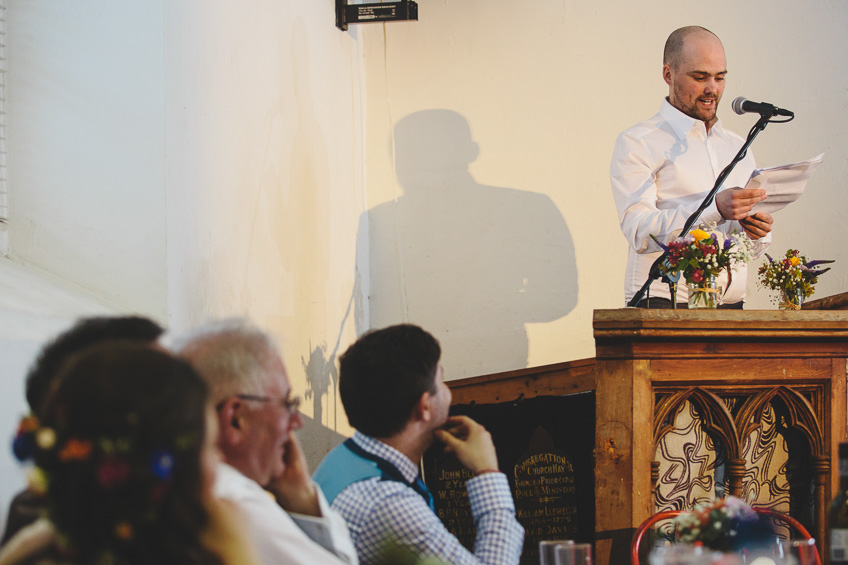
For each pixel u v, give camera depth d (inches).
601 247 224.7
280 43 172.4
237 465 82.3
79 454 45.6
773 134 221.3
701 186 184.4
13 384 96.2
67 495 45.9
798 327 129.7
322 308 195.5
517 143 229.1
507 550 94.9
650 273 152.9
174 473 47.6
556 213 226.7
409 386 96.0
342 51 217.9
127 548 46.9
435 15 233.6
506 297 226.5
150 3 128.1
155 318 125.1
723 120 223.8
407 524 90.5
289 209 175.0
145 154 127.1
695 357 130.0
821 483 135.0
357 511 91.9
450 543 91.0
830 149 219.1
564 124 228.2
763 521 93.7
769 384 133.8
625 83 227.0
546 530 166.6
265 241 161.2
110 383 47.2
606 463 128.3
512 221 228.1
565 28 229.6
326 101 203.0
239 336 84.7
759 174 154.7
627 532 126.4
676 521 93.4
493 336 225.9
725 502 91.0
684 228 155.8
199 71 136.3
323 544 83.7
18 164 128.6
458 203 230.1
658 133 187.2
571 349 223.1
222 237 142.1
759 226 159.2
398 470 97.1
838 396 135.1
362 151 231.9
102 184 127.6
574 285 224.5
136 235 126.6
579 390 168.9
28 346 98.4
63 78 129.0
